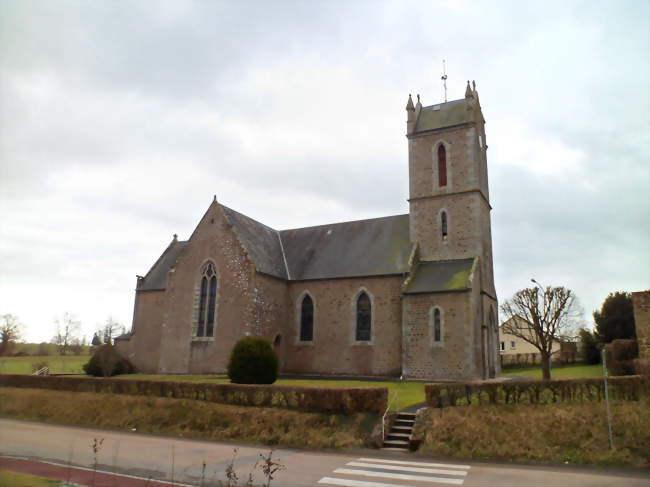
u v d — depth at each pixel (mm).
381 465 16906
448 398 21703
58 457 17688
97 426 25625
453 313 35000
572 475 15352
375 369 37906
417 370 35281
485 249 41281
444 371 34406
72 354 96625
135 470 15742
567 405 20641
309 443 20656
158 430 24141
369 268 40375
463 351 34156
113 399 27938
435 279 37375
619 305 56000
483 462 17469
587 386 21203
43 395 30609
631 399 21078
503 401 21375
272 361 30859
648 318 30469
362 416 21594
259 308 39125
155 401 26578
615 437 18328
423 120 44094
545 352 39719
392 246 41719
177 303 42094
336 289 40938
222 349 38844
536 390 21297
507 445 18562
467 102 41562
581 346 58781
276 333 40969
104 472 15336
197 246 42281
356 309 39812
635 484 14172
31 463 16500
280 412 23031
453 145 41531
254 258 40469
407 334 36219
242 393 24844
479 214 39469
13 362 69250
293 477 15086
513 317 64438
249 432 22281
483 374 35969
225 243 40812
